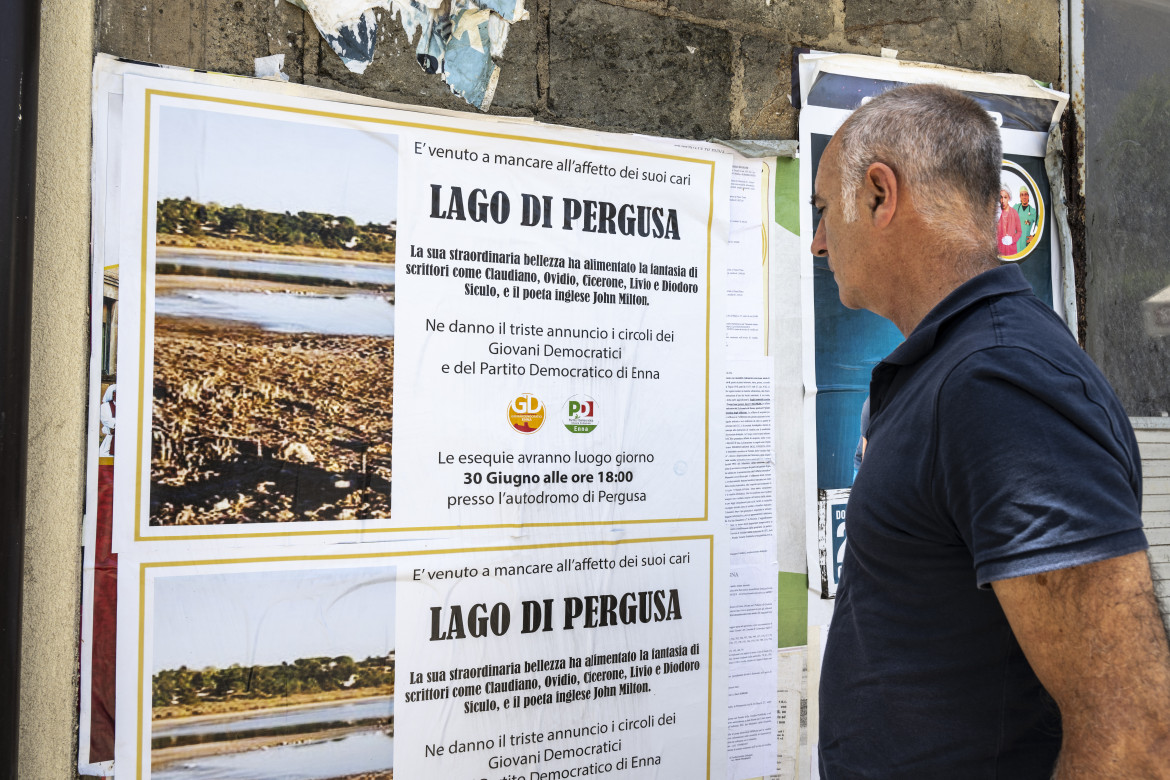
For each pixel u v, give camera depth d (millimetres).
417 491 1567
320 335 1502
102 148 1364
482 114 1634
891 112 1241
